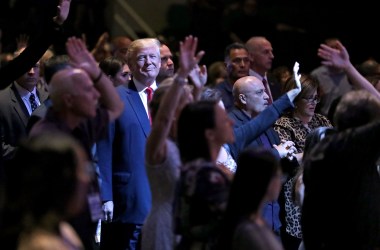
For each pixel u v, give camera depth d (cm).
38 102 1322
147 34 2398
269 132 1280
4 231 712
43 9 2048
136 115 1219
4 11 2059
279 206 1270
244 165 827
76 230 948
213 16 2255
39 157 700
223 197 858
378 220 968
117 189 1207
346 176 957
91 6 2194
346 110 966
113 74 1336
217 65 1867
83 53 988
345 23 2372
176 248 889
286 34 2208
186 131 900
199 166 873
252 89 1259
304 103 1312
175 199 902
